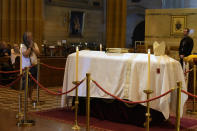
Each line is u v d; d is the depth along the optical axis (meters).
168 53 14.48
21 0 15.12
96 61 6.84
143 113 6.26
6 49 12.66
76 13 22.64
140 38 25.50
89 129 5.98
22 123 6.25
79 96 7.14
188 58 9.59
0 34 15.08
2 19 15.00
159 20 15.69
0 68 11.30
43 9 20.72
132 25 25.47
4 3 14.97
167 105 6.04
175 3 21.73
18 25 15.20
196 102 8.98
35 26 15.51
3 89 10.62
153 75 6.12
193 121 6.86
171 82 6.10
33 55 8.34
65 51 19.08
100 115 6.79
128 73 6.39
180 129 6.16
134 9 24.88
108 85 6.61
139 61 6.29
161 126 6.32
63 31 21.98
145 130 5.99
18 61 10.45
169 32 15.47
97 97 6.72
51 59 11.30
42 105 8.20
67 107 7.84
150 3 24.41
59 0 21.58
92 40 23.83
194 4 20.91
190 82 9.52
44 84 11.17
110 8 19.45
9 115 7.09
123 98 6.41
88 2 23.42
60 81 11.67
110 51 6.99
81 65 7.06
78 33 22.89
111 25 19.50
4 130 5.94
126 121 6.52
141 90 6.23
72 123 6.45
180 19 15.23
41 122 6.53
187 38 10.86
